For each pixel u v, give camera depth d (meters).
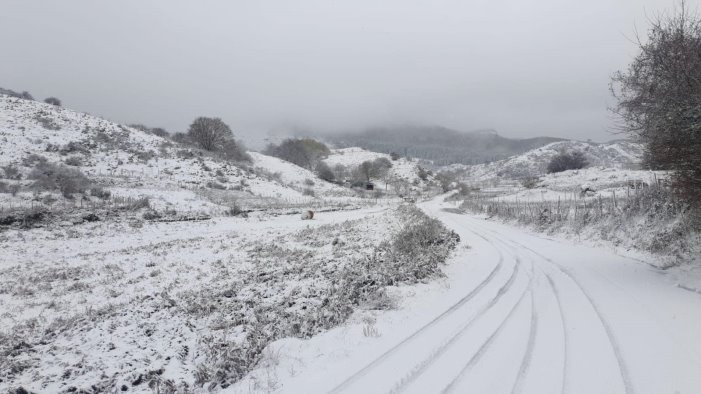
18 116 50.00
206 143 71.50
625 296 9.01
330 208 43.78
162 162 48.50
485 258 14.69
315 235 20.62
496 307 8.52
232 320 8.23
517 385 5.10
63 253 19.70
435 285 10.59
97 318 8.72
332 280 10.68
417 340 6.75
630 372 5.37
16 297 11.91
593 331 6.89
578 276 11.31
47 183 30.55
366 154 178.12
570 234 19.52
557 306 8.45
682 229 13.01
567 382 5.15
